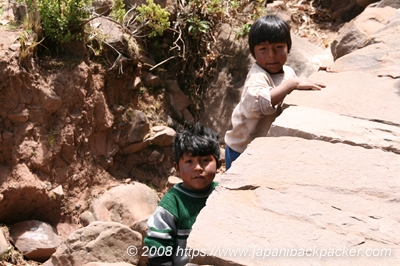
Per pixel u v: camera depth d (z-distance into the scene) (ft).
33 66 18.98
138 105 21.80
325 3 25.70
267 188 8.06
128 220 19.03
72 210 19.72
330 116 10.13
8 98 18.53
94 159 20.58
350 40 17.04
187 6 22.71
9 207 18.65
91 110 20.20
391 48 13.32
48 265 15.06
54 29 19.62
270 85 11.78
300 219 7.49
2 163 18.56
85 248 14.88
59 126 19.48
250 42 11.99
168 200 9.34
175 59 23.25
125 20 22.18
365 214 7.63
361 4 24.57
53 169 19.44
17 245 17.92
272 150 9.00
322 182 8.21
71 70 19.71
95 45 20.71
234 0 23.44
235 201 7.84
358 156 8.81
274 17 11.85
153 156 21.50
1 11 20.56
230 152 12.14
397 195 7.93
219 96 23.00
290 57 21.56
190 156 9.44
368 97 11.00
